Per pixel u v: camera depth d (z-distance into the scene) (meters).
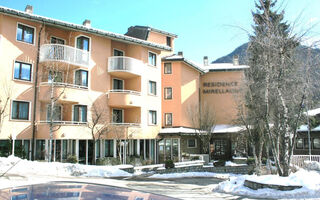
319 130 29.97
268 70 12.66
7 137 18.69
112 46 26.69
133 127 24.91
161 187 14.09
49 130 19.81
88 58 23.36
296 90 12.62
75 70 23.19
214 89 36.06
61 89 20.72
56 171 16.92
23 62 20.08
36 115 20.48
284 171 12.93
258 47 13.08
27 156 19.86
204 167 25.30
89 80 23.33
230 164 26.80
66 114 22.69
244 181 12.83
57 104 21.09
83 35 23.45
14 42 19.69
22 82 19.91
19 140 19.61
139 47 27.34
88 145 24.06
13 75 19.42
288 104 13.22
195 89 33.84
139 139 27.06
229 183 13.57
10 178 13.23
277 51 12.57
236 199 10.86
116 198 2.28
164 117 31.00
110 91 25.09
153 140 28.78
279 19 12.88
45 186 2.62
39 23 21.19
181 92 30.94
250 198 11.08
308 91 12.45
